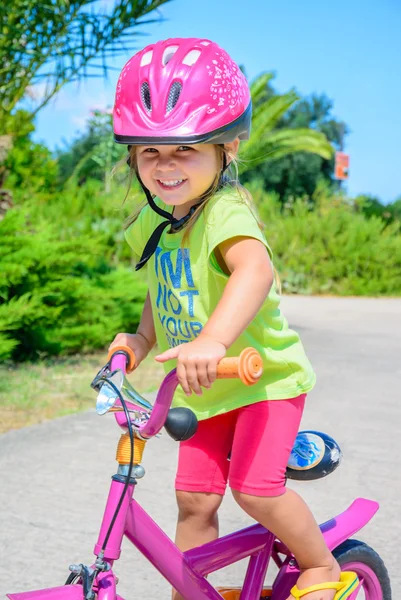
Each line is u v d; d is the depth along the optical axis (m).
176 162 1.92
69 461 4.28
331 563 2.12
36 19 7.51
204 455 2.15
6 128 8.50
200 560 1.99
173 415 1.70
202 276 2.00
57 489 3.83
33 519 3.44
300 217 19.27
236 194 2.00
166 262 2.08
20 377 6.57
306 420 5.26
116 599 1.66
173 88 1.88
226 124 1.91
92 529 3.35
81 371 6.95
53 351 7.47
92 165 20.23
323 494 3.84
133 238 2.34
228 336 1.73
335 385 6.47
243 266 1.84
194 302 2.04
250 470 2.01
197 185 1.95
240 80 1.98
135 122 1.88
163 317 2.15
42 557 3.07
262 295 1.82
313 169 34.38
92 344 7.84
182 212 2.11
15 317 6.78
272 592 2.21
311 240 18.19
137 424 1.74
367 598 2.35
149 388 6.20
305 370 2.09
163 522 3.43
